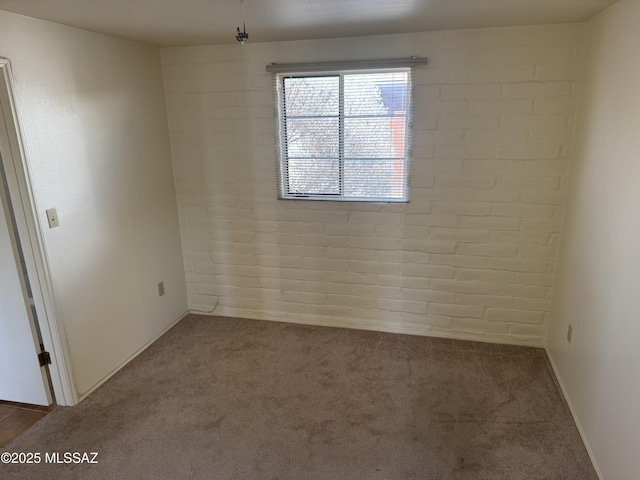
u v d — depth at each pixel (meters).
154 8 2.05
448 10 2.21
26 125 2.20
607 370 1.96
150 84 3.15
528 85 2.71
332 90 3.03
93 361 2.74
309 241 3.38
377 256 3.28
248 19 2.32
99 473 2.07
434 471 2.04
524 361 2.97
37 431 2.37
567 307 2.63
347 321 3.50
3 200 2.24
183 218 3.58
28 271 2.35
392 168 3.09
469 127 2.86
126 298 3.02
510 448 2.18
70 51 2.45
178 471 2.08
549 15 2.36
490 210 2.97
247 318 3.71
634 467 1.65
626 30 1.92
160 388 2.75
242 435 2.31
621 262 1.86
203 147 3.37
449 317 3.28
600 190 2.17
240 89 3.17
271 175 3.30
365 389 2.69
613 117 2.04
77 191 2.54
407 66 2.83
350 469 2.07
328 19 2.35
